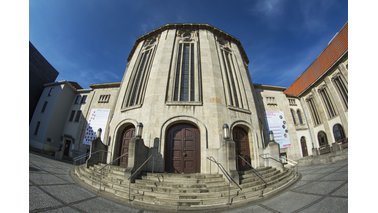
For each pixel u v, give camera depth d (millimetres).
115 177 9359
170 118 12008
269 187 8852
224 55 16734
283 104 23672
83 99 26125
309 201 6684
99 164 11992
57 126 24406
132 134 13250
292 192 8203
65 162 18516
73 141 23312
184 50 16016
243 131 13820
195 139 11930
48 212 5324
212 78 13711
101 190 8234
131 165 9234
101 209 6289
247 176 9703
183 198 7559
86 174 10320
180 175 9539
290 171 12148
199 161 11391
